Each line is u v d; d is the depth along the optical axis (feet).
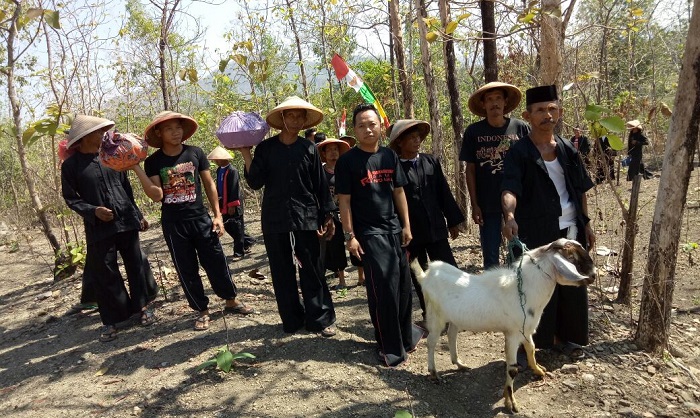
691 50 11.18
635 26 21.27
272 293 19.45
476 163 14.97
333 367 12.60
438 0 21.13
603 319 14.69
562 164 12.07
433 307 11.91
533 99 11.68
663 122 41.34
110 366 13.99
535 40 19.12
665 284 12.42
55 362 14.82
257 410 10.88
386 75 37.01
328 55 44.21
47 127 9.84
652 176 40.73
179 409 11.18
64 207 23.45
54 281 24.45
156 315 17.49
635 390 11.30
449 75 22.88
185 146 15.53
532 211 12.05
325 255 19.29
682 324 14.69
